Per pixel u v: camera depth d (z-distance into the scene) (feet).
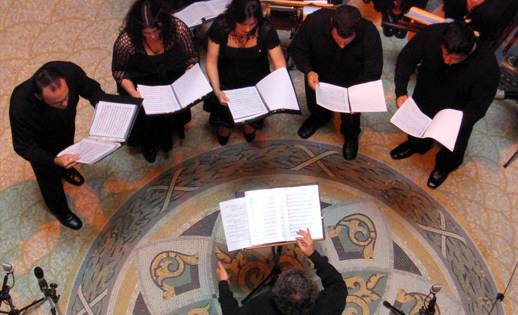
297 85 17.12
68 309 12.34
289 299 8.54
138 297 12.62
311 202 10.97
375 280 13.03
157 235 13.60
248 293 12.67
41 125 11.08
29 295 12.45
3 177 14.51
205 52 17.65
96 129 11.54
